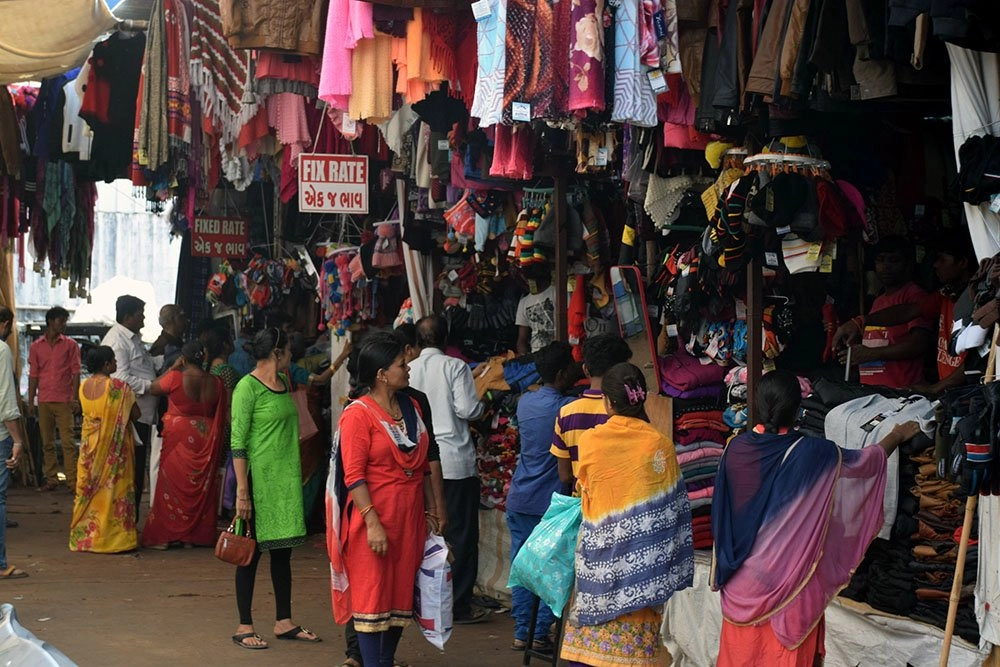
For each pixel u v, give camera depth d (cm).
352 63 684
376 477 525
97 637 689
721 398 659
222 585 847
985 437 365
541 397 628
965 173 425
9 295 1432
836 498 437
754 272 576
